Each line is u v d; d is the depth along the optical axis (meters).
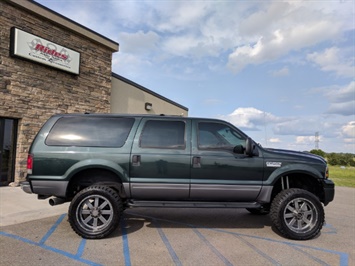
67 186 4.69
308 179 5.39
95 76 12.34
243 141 5.11
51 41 10.36
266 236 4.97
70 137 4.84
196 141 4.98
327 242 4.74
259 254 4.12
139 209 6.88
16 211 6.20
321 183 5.16
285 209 4.81
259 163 4.96
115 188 5.05
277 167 4.98
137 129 4.98
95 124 4.98
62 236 4.71
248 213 6.68
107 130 4.95
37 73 10.02
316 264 3.81
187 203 4.94
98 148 4.80
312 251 4.29
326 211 7.45
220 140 5.05
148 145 4.89
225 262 3.80
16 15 9.34
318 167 5.04
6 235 4.71
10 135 9.56
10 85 9.21
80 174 4.95
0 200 7.19
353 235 5.21
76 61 11.25
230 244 4.51
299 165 5.00
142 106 15.96
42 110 10.17
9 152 9.53
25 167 9.63
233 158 4.93
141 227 5.35
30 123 9.79
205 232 5.12
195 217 6.20
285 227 4.77
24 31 9.42
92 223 4.73
